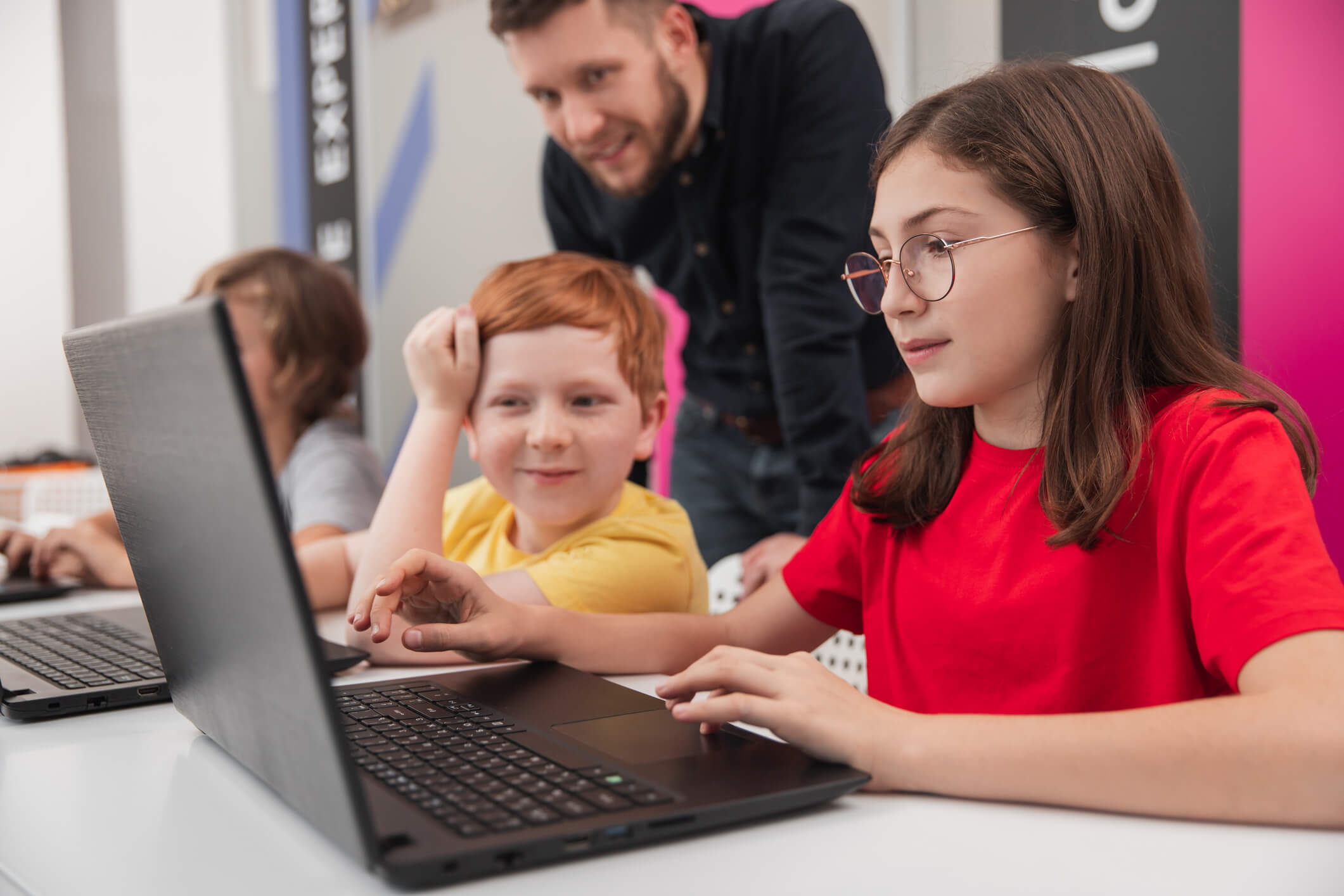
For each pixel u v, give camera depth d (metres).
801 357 1.61
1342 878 0.47
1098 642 0.78
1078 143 0.76
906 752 0.57
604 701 0.74
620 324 1.09
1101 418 0.76
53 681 0.83
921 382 0.78
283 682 0.46
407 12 3.08
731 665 0.65
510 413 1.07
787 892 0.45
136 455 0.55
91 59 4.19
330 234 3.48
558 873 0.47
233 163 3.85
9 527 1.67
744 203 1.70
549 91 1.58
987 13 1.87
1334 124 1.51
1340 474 1.54
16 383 4.41
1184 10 1.64
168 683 0.72
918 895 0.45
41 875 0.48
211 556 0.49
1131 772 0.53
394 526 1.04
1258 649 0.59
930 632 0.88
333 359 1.92
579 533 1.10
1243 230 1.61
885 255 0.81
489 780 0.55
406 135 3.14
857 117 1.62
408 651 0.96
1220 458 0.70
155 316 0.46
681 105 1.62
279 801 0.58
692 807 0.51
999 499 0.86
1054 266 0.76
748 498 1.97
